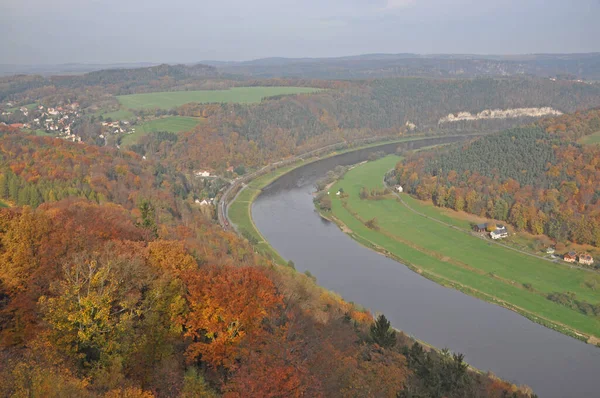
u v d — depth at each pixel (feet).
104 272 159.02
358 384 147.54
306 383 131.85
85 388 118.52
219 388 142.41
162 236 294.87
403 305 382.63
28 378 112.57
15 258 174.50
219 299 159.22
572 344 331.16
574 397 277.03
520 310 375.04
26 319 158.61
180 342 158.81
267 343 148.15
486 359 311.06
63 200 382.22
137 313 156.76
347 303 344.90
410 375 188.55
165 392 135.13
